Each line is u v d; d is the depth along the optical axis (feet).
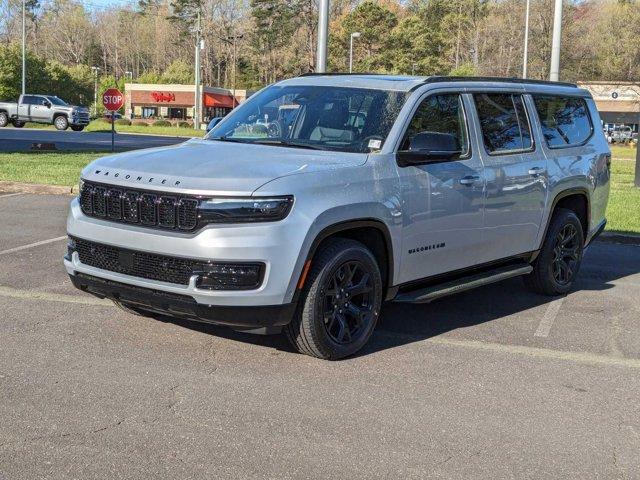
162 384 16.03
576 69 263.90
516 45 274.57
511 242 22.86
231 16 404.77
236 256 15.97
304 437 13.80
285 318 16.76
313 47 332.39
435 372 17.62
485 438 14.15
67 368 16.75
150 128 202.69
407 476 12.52
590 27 279.08
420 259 19.63
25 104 156.66
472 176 20.81
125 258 17.08
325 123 19.95
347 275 17.78
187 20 398.01
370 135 19.22
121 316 20.79
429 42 306.14
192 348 18.38
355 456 13.16
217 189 16.08
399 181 18.70
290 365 17.51
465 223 20.75
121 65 465.47
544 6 261.44
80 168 59.31
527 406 15.81
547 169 23.95
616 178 71.56
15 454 12.70
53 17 460.14
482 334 20.97
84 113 157.99
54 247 29.94
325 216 16.79
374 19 296.10
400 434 14.14
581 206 26.71
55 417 14.20
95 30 469.57
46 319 20.31
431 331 21.09
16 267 26.30
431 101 20.39
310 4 331.77
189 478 12.14
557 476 12.78
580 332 21.50
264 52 358.64
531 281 25.44
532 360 18.85
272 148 19.08
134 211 16.96
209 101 276.41
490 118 22.24
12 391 15.33
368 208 17.76
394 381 16.88
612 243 37.45
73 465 12.41
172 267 16.46
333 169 17.52
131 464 12.53
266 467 12.62
